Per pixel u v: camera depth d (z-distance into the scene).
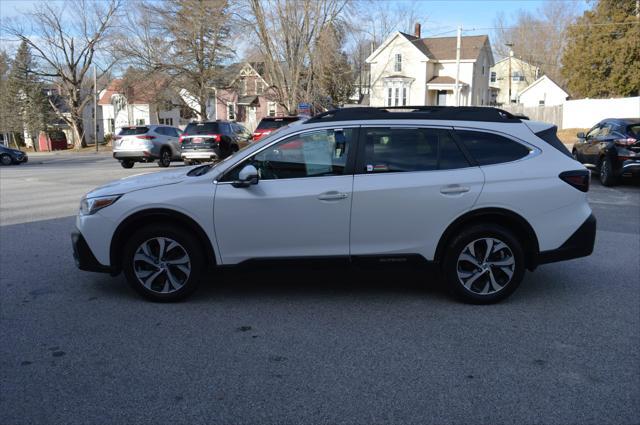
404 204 4.85
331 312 4.86
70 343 4.20
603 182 13.37
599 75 39.19
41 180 16.38
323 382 3.57
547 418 3.15
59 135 54.97
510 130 5.05
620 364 3.82
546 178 4.92
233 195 4.87
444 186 4.85
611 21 38.50
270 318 4.71
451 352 4.02
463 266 5.00
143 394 3.42
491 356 3.95
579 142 15.64
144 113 64.06
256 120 58.09
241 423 3.11
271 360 3.89
